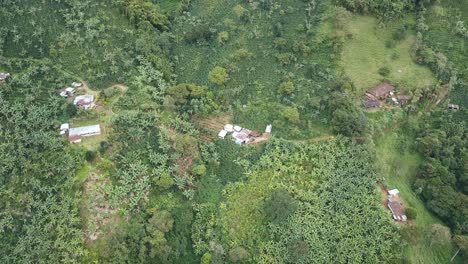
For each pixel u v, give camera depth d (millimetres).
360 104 92562
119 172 74500
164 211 72750
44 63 89375
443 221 81062
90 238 68625
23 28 92562
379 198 78062
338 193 78000
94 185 72625
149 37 100000
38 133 76250
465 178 84625
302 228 74375
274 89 94312
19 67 87438
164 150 80000
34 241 66875
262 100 92500
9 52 89625
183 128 85125
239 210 76875
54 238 67750
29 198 69812
